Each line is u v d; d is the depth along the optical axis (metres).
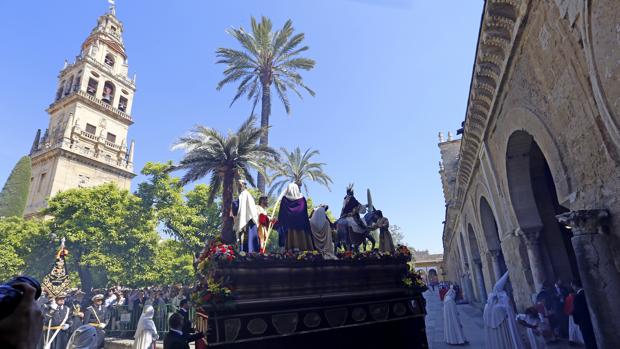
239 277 5.07
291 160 27.14
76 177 43.34
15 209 37.25
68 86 51.16
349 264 6.28
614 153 5.02
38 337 1.04
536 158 10.05
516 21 7.37
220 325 4.75
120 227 28.22
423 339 6.62
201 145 16.53
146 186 30.73
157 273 28.00
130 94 56.00
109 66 54.53
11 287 1.05
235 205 6.95
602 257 5.11
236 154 15.84
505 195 10.57
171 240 30.73
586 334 6.51
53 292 11.51
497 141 10.51
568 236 10.12
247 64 22.77
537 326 7.43
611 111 4.71
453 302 10.70
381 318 6.25
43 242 27.61
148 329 7.26
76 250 27.05
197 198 30.62
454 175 26.20
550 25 6.20
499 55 8.72
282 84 24.19
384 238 8.00
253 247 6.46
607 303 5.02
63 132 45.12
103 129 49.19
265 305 5.12
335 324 5.68
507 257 11.41
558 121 6.47
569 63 5.79
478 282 20.28
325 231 7.26
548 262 9.66
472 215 17.84
